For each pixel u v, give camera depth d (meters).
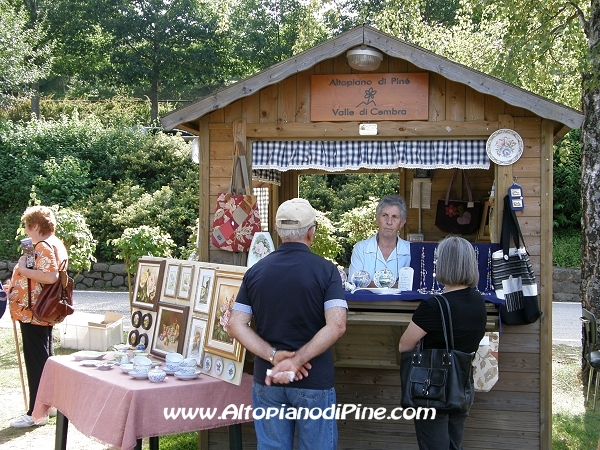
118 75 29.88
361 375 5.05
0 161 18.02
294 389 3.25
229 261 5.24
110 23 29.36
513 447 4.86
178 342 4.34
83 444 5.30
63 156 18.64
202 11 30.25
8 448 5.21
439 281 3.63
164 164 19.11
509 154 4.83
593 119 6.88
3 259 16.14
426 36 12.55
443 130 4.91
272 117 5.13
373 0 21.61
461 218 7.69
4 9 21.89
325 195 17.59
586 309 6.86
